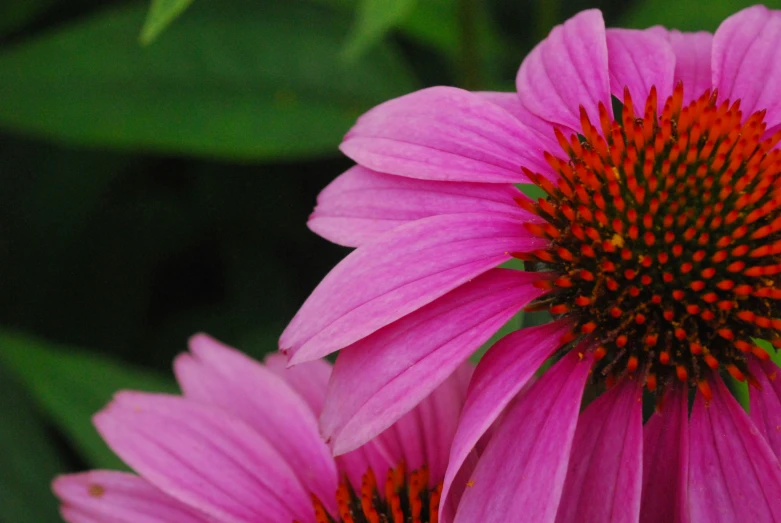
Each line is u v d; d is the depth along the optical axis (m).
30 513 0.54
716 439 0.48
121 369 0.55
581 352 0.49
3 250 0.60
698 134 0.50
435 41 0.59
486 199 0.50
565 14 0.61
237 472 0.51
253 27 0.59
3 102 0.57
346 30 0.59
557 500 0.47
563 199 0.50
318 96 0.58
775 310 0.49
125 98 0.57
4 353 0.55
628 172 0.50
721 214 0.49
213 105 0.58
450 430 0.51
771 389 0.49
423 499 0.51
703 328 0.49
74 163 0.60
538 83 0.52
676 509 0.48
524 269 0.50
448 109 0.51
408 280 0.49
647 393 0.50
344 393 0.48
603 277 0.49
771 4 0.56
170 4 0.49
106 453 0.54
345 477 0.51
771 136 0.50
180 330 0.61
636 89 0.52
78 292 0.61
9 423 0.55
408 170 0.50
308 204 0.61
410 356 0.48
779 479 0.48
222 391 0.53
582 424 0.49
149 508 0.51
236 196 0.61
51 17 0.60
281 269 0.61
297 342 0.48
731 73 0.52
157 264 0.62
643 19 0.57
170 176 0.62
